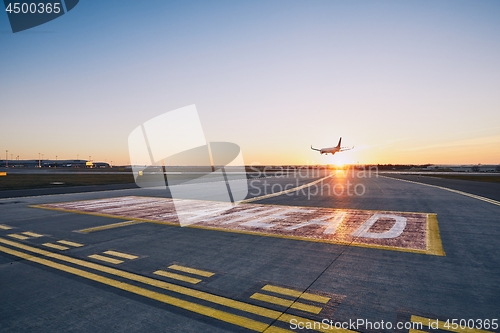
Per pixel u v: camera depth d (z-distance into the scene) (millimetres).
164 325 4137
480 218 12453
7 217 13070
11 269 6480
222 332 3955
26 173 69625
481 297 4980
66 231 10305
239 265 6668
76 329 4059
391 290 5266
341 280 5742
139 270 6379
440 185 32531
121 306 4723
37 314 4480
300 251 7762
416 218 12516
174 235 9680
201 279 5836
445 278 5828
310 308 4609
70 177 50875
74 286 5531
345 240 8906
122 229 10633
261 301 4859
